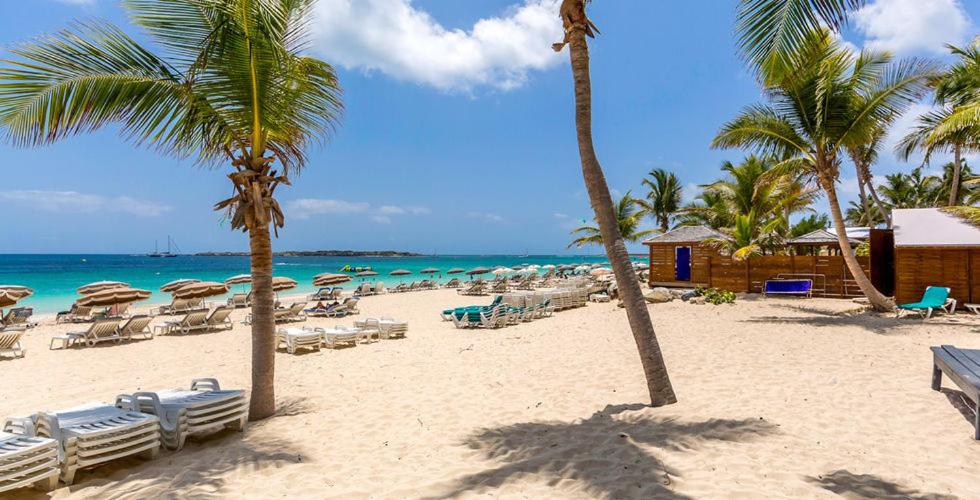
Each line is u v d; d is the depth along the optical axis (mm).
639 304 6078
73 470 4340
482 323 14633
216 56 5668
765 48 5328
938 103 16234
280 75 6004
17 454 3949
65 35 5172
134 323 14047
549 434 5113
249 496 3869
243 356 11680
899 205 38312
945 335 10562
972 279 14453
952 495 3504
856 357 8305
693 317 14180
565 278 33156
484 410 6273
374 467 4477
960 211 15297
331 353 11500
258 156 6164
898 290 15266
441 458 4633
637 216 35031
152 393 5387
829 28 4801
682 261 25297
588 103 6121
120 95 5438
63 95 5180
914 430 4906
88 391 8453
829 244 23453
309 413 6535
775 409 5609
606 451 4434
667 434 4812
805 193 21219
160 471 4566
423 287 33812
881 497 3477
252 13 5391
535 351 10242
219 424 5535
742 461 4113
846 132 14078
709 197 35312
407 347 11812
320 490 3973
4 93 4930
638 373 7879
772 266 20859
